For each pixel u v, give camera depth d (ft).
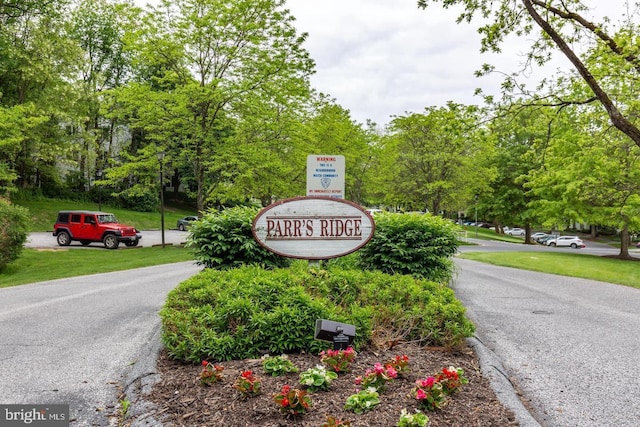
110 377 14.52
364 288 18.12
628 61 36.73
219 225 21.89
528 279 44.19
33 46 91.66
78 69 103.71
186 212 163.22
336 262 25.43
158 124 70.08
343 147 86.28
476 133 41.63
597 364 16.42
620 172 64.95
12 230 46.09
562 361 16.74
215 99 63.36
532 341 19.61
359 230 20.39
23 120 62.08
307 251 20.25
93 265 51.37
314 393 11.18
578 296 33.60
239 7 62.44
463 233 33.04
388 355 14.34
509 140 124.36
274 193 74.74
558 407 12.55
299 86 66.59
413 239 24.70
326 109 81.51
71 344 18.29
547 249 104.83
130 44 65.00
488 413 10.52
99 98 112.37
